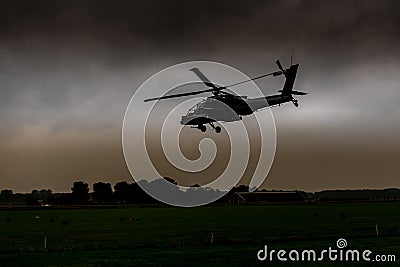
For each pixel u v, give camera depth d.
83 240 84.19
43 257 62.38
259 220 136.50
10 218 154.50
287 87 52.94
